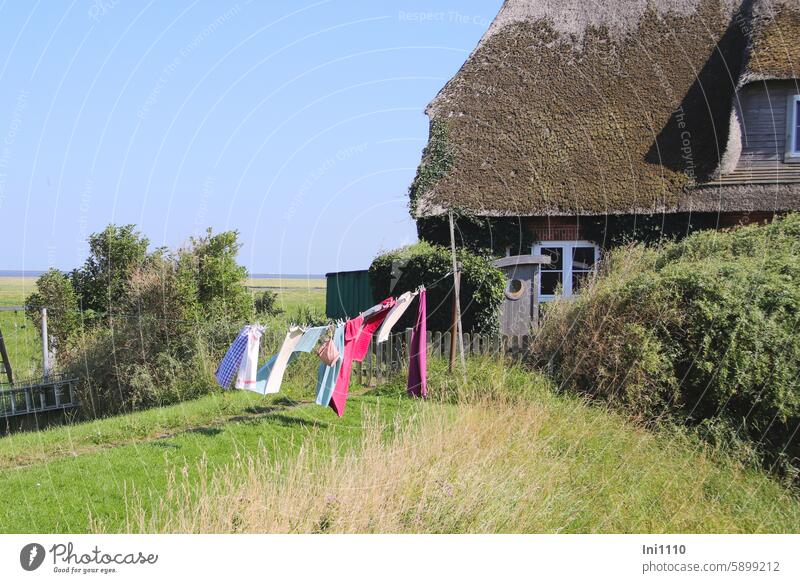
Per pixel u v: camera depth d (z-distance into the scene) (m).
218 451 8.57
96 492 7.31
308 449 8.16
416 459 7.59
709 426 9.81
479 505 6.90
